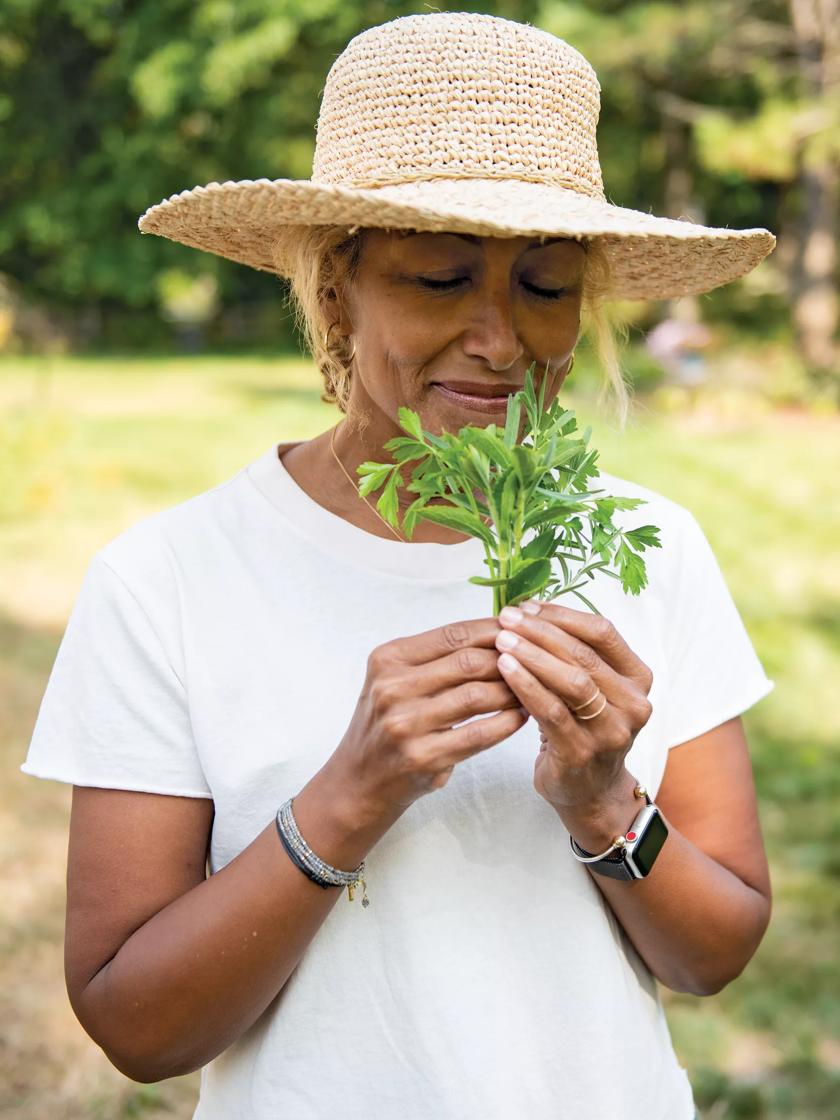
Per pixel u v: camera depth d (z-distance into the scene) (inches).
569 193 55.0
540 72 55.2
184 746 55.4
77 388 675.4
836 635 262.2
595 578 59.6
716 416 556.1
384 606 56.4
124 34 875.4
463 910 53.5
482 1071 52.0
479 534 49.1
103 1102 116.4
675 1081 58.4
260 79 860.0
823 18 596.7
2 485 366.9
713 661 60.6
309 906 50.2
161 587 56.8
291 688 55.1
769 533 343.9
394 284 53.4
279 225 60.3
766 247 62.2
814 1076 126.4
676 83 691.4
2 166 978.7
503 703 47.4
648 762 57.9
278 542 57.6
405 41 54.9
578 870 55.4
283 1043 53.5
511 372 54.4
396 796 48.2
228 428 518.3
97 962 54.1
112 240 968.9
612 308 72.3
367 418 57.9
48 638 245.6
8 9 907.4
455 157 54.6
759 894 59.6
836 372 627.2
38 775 55.7
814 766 197.6
